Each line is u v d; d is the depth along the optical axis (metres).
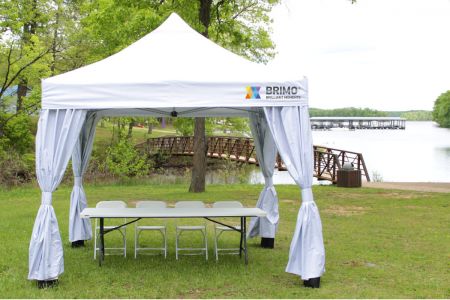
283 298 5.79
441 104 108.12
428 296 5.89
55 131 6.39
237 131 24.02
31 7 23.64
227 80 6.45
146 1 16.12
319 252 6.32
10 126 24.44
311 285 6.27
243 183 20.52
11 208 13.56
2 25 22.36
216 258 7.62
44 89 6.39
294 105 6.49
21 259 7.69
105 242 9.10
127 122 24.00
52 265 6.25
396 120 112.88
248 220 11.64
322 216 11.92
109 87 6.39
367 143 51.81
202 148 16.61
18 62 23.41
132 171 22.61
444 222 11.09
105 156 25.34
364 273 6.95
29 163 23.67
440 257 7.91
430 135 80.12
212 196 15.35
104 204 7.89
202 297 5.83
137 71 6.79
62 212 12.55
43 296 5.84
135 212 7.25
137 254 8.12
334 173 18.55
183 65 7.02
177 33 8.10
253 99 6.45
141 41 8.04
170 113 8.90
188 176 22.06
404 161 31.53
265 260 7.70
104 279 6.58
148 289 6.13
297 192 16.59
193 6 15.85
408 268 7.25
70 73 6.87
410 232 9.98
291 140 6.44
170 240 9.33
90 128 8.80
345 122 114.31
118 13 16.23
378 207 13.31
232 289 6.17
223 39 18.78
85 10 24.39
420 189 17.05
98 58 23.91
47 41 24.91
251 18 20.62
